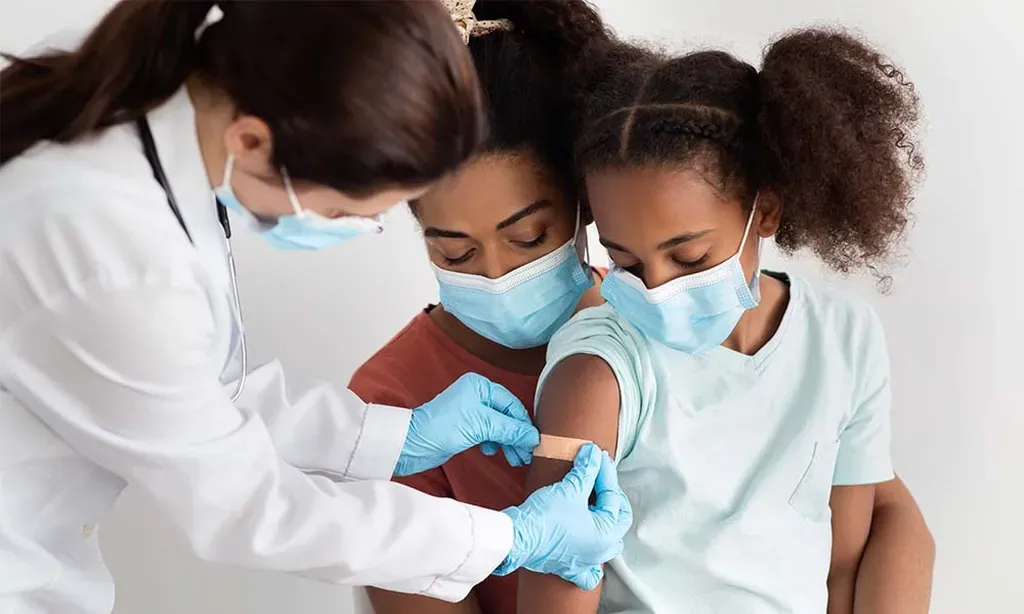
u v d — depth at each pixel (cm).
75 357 86
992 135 168
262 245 166
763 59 111
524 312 119
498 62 109
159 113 89
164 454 89
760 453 117
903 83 112
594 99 107
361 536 96
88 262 83
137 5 85
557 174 113
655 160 101
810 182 106
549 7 113
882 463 125
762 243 116
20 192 85
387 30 76
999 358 179
